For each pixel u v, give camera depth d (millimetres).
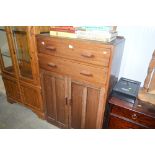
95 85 1359
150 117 1286
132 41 1563
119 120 1475
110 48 1147
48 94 1808
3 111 2312
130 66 1684
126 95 1406
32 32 1512
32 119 2143
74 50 1319
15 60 1909
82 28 1286
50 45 1450
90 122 1615
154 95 1383
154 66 1306
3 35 1914
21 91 2146
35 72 1767
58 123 1932
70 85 1521
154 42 1473
